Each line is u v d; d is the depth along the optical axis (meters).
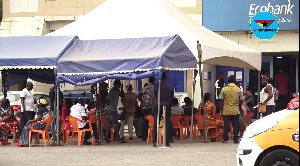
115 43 20.19
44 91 29.56
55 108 20.81
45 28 29.80
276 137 10.83
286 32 27.97
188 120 22.61
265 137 10.92
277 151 10.82
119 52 19.78
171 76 28.84
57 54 20.03
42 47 20.41
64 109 21.73
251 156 11.02
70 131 22.08
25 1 29.94
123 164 14.77
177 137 23.48
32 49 20.36
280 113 11.20
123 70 19.33
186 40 20.41
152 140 21.14
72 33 21.53
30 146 19.92
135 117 23.91
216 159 15.64
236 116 20.41
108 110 21.08
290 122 10.83
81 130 20.19
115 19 21.66
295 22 27.61
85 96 27.12
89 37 21.19
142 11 21.64
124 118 22.67
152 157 16.22
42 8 29.84
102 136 22.08
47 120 19.97
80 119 20.17
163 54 18.83
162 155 16.72
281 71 29.28
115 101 21.12
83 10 29.50
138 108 23.97
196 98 28.11
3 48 20.48
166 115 19.27
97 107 22.30
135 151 17.97
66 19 29.59
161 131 20.17
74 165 14.64
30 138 19.92
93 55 19.92
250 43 28.25
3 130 20.83
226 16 28.14
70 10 29.61
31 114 21.80
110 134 22.23
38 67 20.00
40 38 20.70
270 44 28.08
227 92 20.30
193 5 28.59
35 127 19.91
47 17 29.77
